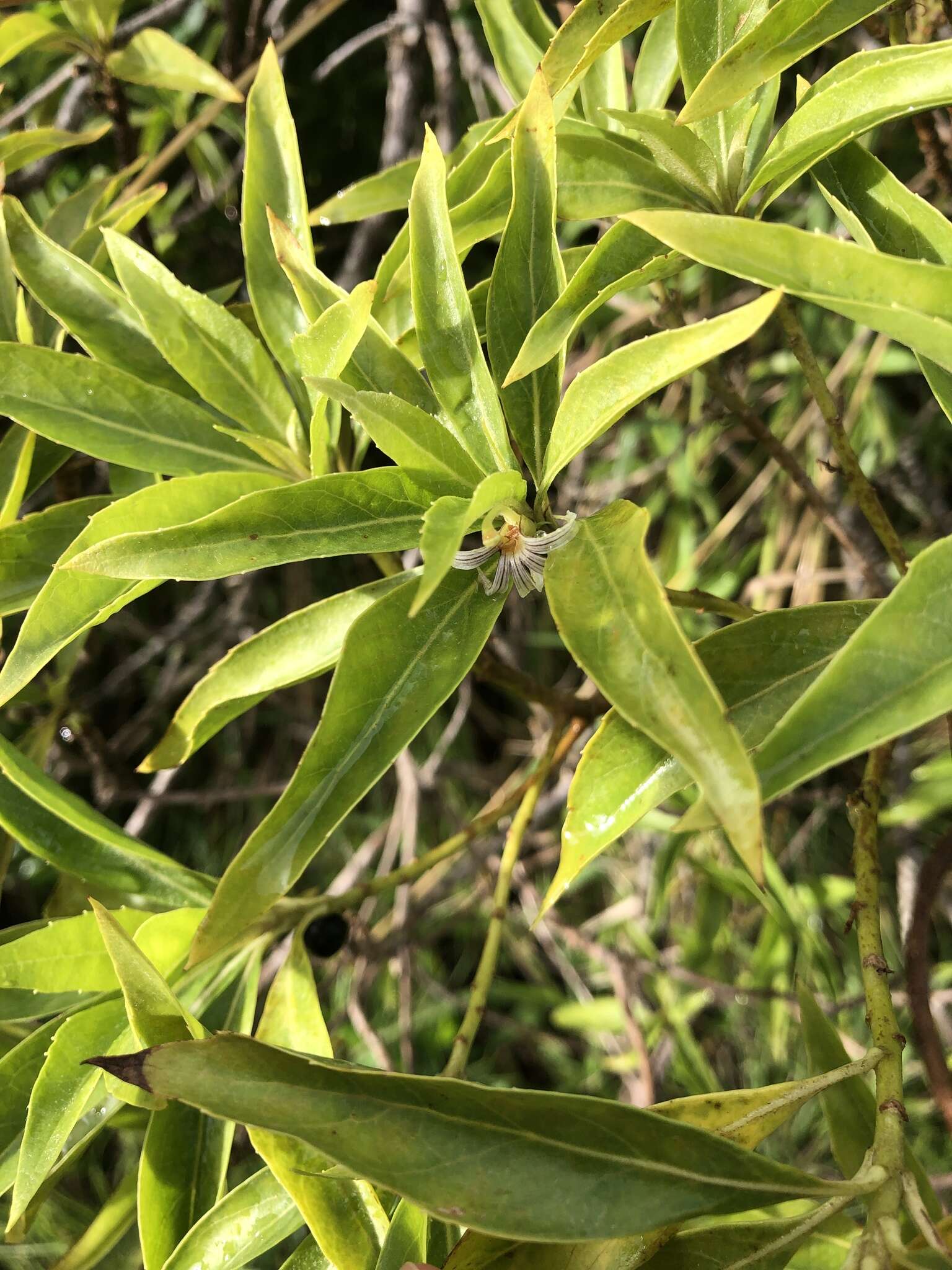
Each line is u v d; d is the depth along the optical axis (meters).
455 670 0.23
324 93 0.74
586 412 0.23
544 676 0.79
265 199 0.30
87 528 0.27
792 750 0.20
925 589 0.20
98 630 0.68
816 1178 0.21
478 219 0.28
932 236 0.27
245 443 0.29
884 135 0.58
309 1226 0.25
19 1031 0.32
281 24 0.69
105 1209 0.30
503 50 0.33
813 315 0.65
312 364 0.25
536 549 0.23
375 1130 0.21
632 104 0.33
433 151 0.25
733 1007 0.71
